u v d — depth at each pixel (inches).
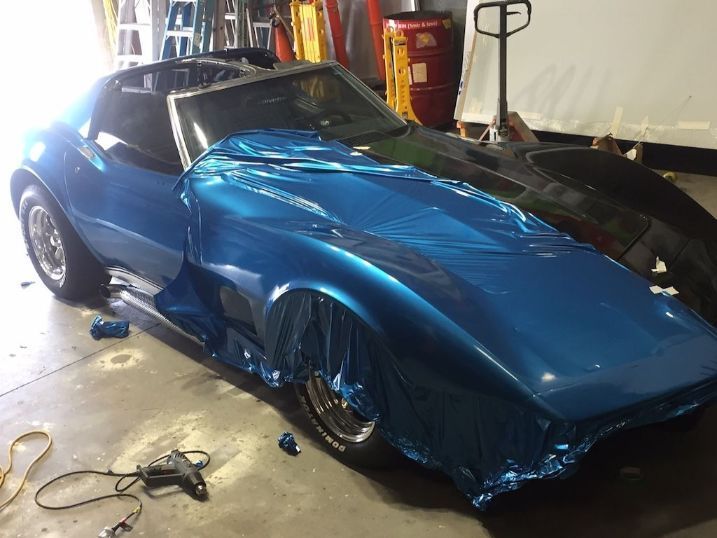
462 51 297.3
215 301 115.9
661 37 220.1
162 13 307.7
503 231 101.5
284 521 97.9
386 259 91.0
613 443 105.7
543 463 77.6
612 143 213.6
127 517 101.9
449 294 85.9
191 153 130.5
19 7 411.2
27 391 137.1
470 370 80.1
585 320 85.4
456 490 100.3
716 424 109.2
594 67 234.2
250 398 127.9
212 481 107.3
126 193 136.3
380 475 104.4
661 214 115.8
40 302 176.1
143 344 151.3
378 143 135.9
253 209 109.5
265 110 140.6
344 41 320.8
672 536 89.1
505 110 211.2
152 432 120.5
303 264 96.0
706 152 230.5
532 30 246.7
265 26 311.1
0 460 117.5
